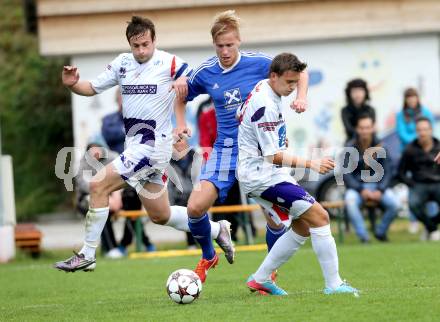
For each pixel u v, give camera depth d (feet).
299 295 77.30
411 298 71.87
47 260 134.72
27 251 139.85
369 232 153.48
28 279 107.65
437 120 189.37
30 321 71.56
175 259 124.67
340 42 189.88
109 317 70.85
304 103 76.64
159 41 187.93
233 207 130.62
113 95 189.37
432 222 138.41
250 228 138.82
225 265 112.16
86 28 188.85
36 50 264.31
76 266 82.58
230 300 77.15
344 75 190.08
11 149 246.68
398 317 64.13
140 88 85.97
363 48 190.08
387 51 189.88
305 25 187.93
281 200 75.25
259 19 188.03
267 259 78.64
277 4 187.73
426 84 189.78
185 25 187.52
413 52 190.08
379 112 189.88
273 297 77.00
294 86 73.92
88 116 189.78
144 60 85.87
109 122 132.98
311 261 113.19
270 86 74.54
